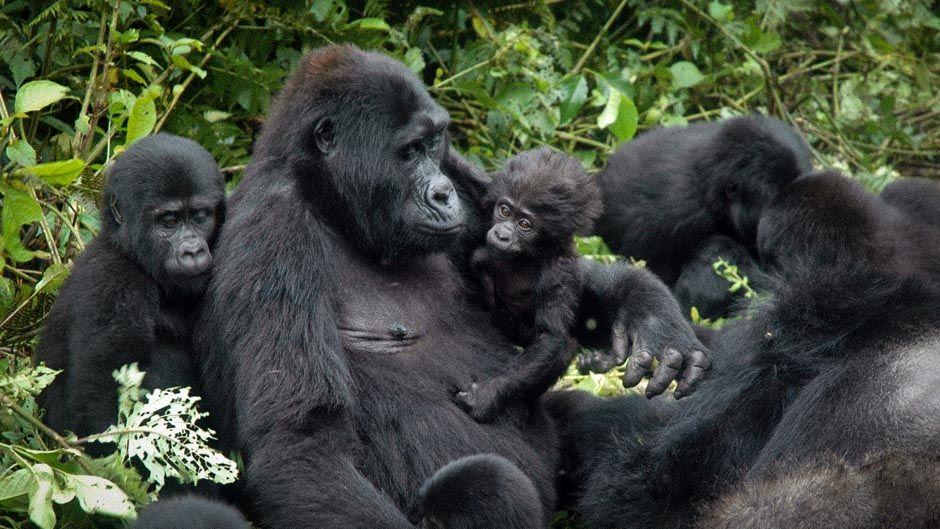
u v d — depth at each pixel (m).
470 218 11.41
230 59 14.72
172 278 10.40
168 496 9.84
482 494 8.87
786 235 11.96
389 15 17.03
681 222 16.88
